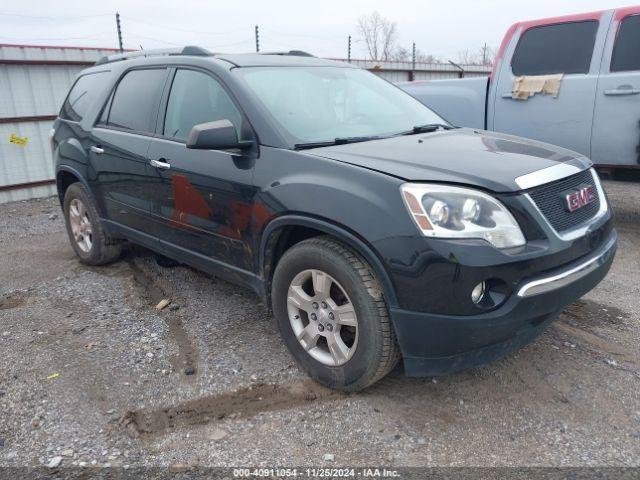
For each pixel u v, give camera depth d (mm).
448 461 2465
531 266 2535
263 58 3879
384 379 3100
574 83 5496
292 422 2766
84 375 3217
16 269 5227
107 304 4262
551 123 5727
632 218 6324
